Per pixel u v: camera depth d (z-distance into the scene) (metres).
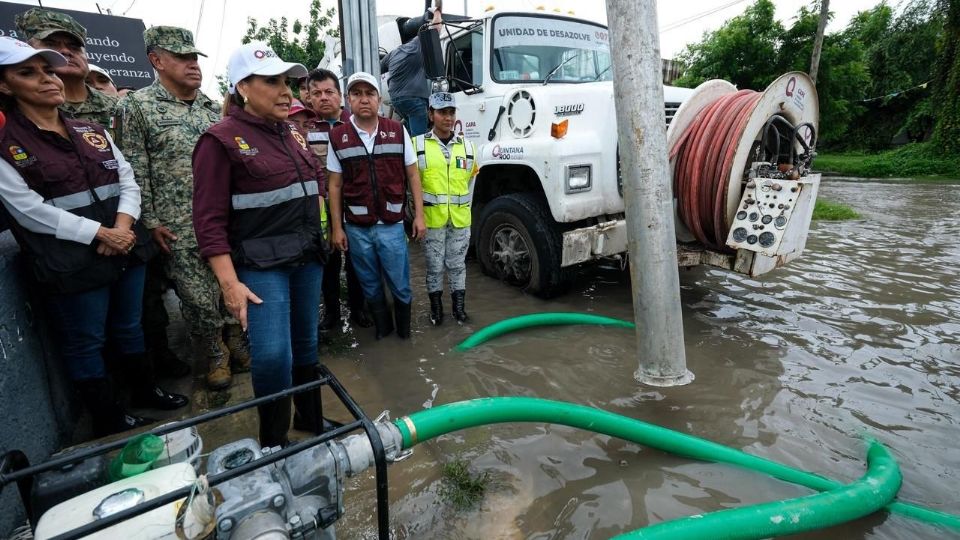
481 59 4.54
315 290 2.38
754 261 3.39
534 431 2.46
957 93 17.20
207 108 3.30
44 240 2.13
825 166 20.81
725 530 1.66
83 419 2.60
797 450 2.29
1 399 1.85
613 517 1.91
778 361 3.12
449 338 3.62
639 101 2.47
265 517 1.27
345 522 1.90
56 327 2.28
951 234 6.70
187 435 1.66
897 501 1.95
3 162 2.02
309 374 2.49
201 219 1.97
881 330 3.56
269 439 2.23
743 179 3.48
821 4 15.49
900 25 25.80
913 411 2.58
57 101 2.16
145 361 2.71
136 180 2.68
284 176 2.11
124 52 7.92
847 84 18.62
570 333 3.59
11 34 6.50
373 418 2.62
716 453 2.17
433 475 2.16
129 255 2.47
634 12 2.40
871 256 5.54
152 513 1.24
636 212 2.59
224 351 3.09
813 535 1.80
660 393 2.77
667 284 2.65
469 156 3.81
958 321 3.70
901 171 17.86
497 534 1.84
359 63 5.47
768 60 18.58
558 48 4.79
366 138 3.31
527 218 4.10
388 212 3.40
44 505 1.47
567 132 3.88
